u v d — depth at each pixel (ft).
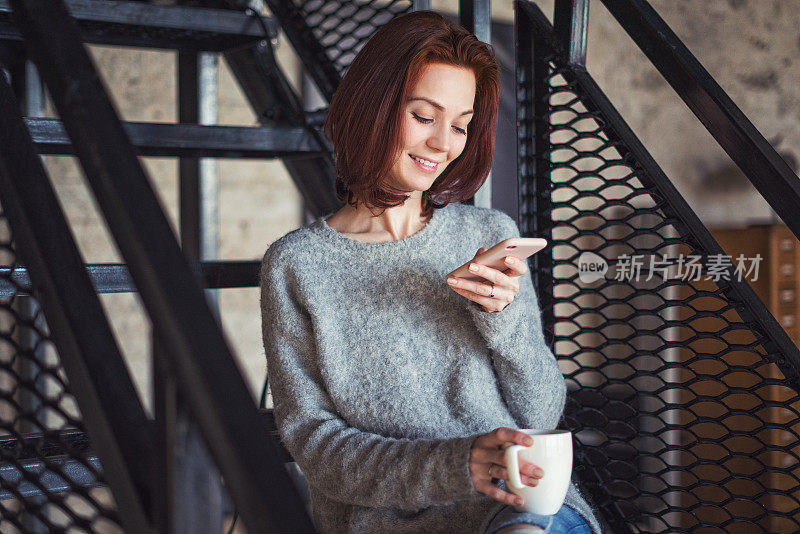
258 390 10.38
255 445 1.98
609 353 10.68
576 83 4.39
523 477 2.87
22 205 2.63
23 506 3.01
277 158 5.56
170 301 2.05
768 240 9.89
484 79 3.68
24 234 2.61
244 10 5.75
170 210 9.73
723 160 13.42
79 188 9.06
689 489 4.19
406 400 3.51
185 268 2.13
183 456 2.03
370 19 5.51
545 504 2.92
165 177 9.70
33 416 2.85
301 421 3.53
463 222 3.88
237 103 10.12
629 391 9.30
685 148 13.12
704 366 8.84
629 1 4.20
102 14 4.95
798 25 14.48
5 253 7.81
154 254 2.10
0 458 3.14
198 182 6.22
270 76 5.70
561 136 11.82
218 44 5.84
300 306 3.68
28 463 3.47
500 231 3.91
